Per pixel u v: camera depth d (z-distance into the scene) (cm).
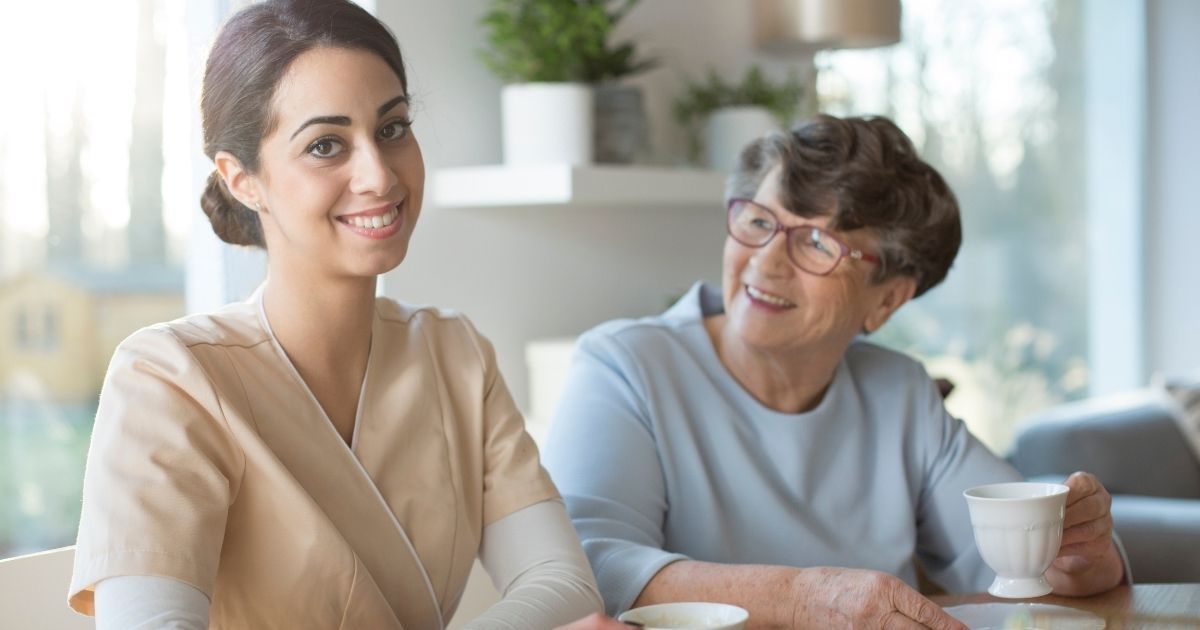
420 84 258
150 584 102
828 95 402
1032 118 483
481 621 115
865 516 171
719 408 167
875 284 169
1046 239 488
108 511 104
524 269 283
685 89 321
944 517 175
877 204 163
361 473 121
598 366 167
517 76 267
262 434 116
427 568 125
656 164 311
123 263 304
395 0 253
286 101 113
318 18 114
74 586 103
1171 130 511
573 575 126
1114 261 507
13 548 308
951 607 134
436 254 263
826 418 171
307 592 115
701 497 163
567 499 156
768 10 321
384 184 113
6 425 307
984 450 178
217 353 115
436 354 132
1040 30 485
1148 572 282
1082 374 499
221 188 122
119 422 108
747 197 168
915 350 450
